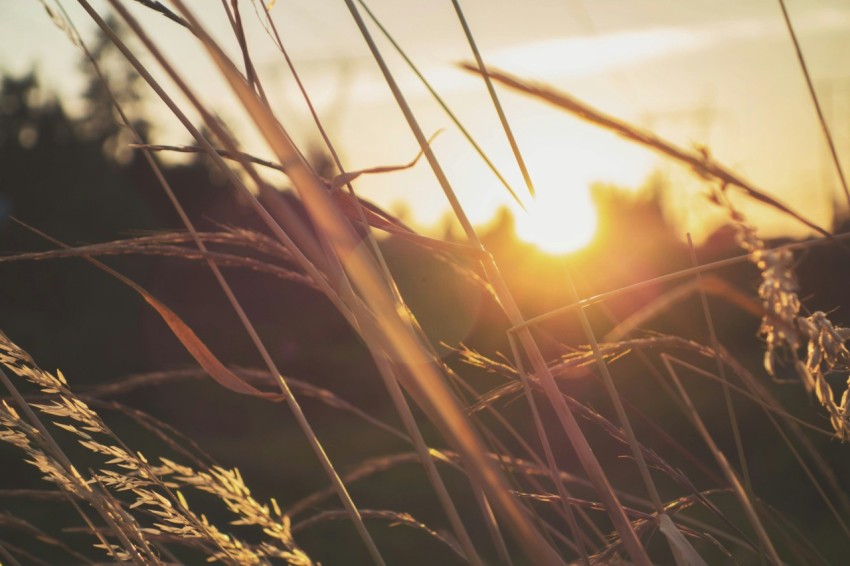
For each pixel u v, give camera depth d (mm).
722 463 508
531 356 521
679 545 499
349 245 433
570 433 504
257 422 5852
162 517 577
